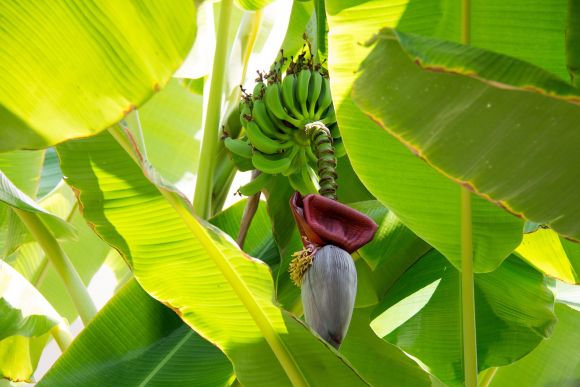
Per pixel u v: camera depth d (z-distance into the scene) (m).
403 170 4.90
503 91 4.40
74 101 4.59
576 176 4.49
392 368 5.45
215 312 4.96
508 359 5.32
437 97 4.43
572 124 4.43
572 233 4.55
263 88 5.29
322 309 4.63
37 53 4.57
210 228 4.73
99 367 5.21
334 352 4.61
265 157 5.26
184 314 4.97
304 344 4.92
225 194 5.54
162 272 4.94
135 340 5.27
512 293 5.42
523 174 4.50
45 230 5.46
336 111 4.86
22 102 4.59
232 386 5.26
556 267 5.43
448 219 4.93
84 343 5.24
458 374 5.30
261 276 4.87
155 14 4.51
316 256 4.66
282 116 5.20
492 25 4.77
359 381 4.91
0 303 5.27
